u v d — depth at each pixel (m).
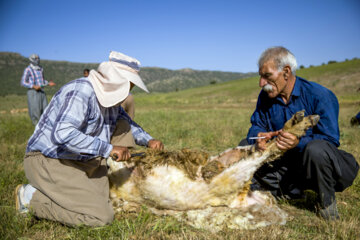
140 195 2.84
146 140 3.31
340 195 3.39
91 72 2.71
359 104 16.66
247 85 50.22
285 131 2.52
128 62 2.65
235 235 2.49
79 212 2.61
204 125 8.89
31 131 7.30
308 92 2.87
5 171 4.07
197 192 2.71
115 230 2.58
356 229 2.52
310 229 2.64
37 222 2.76
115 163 2.95
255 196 2.86
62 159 2.68
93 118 2.66
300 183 3.10
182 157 2.82
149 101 30.59
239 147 2.98
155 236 2.51
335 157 2.59
